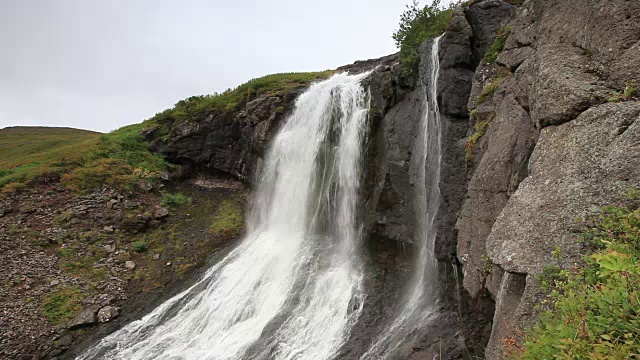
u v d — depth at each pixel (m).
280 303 12.45
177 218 20.03
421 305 10.16
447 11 13.27
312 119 17.80
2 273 14.62
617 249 3.14
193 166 23.69
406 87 12.98
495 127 7.22
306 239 15.80
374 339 9.74
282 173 18.67
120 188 20.84
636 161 3.74
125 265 16.31
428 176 10.97
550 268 3.93
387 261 12.63
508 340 3.85
